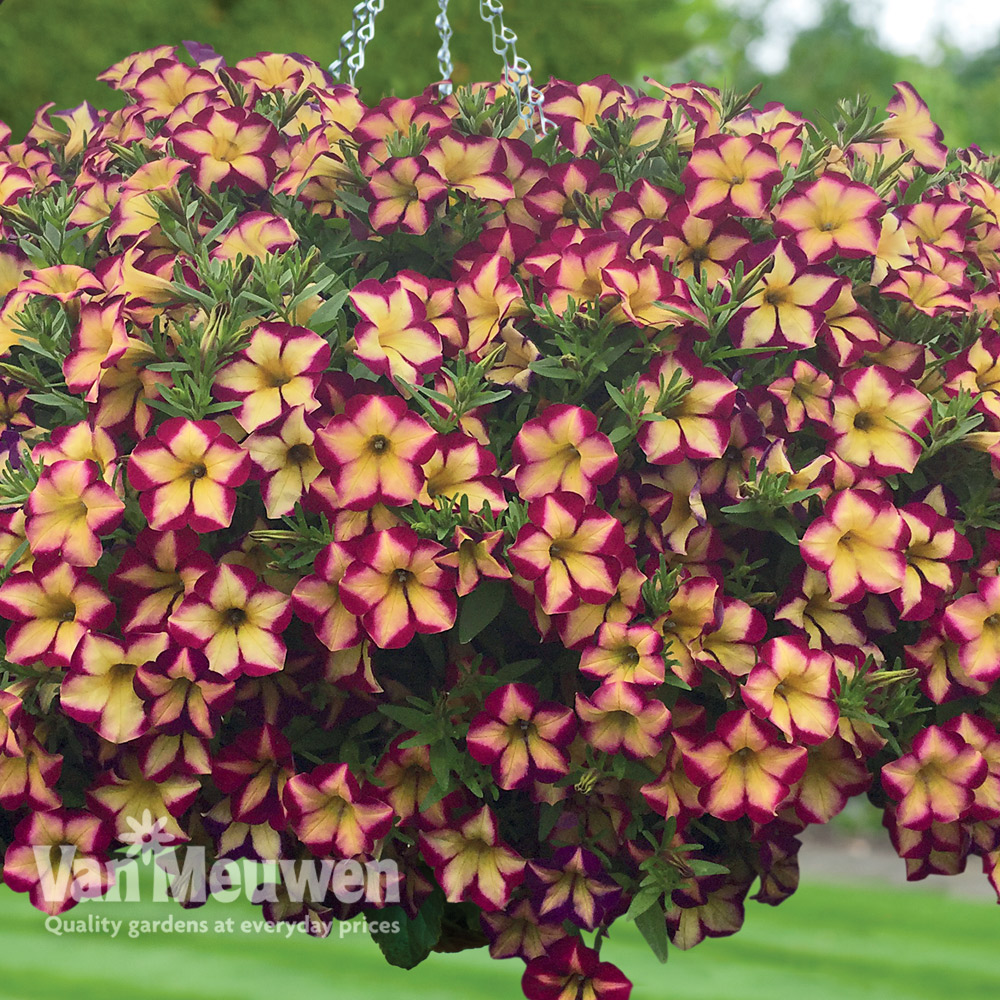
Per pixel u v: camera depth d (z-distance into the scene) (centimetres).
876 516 114
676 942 121
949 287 121
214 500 111
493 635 118
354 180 122
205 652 111
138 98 132
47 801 115
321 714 117
